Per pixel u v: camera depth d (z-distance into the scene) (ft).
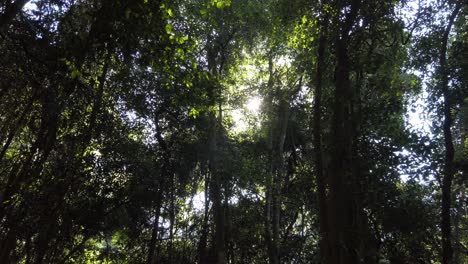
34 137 44.47
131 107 56.08
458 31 47.29
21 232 40.81
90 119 45.70
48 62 35.24
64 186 43.50
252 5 59.82
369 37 35.76
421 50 44.62
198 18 57.36
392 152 37.37
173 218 72.13
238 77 71.15
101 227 54.13
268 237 62.23
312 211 54.75
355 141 35.01
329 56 38.14
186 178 71.56
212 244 73.10
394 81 38.88
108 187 52.70
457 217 60.49
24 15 36.86
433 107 44.47
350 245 29.07
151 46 28.25
